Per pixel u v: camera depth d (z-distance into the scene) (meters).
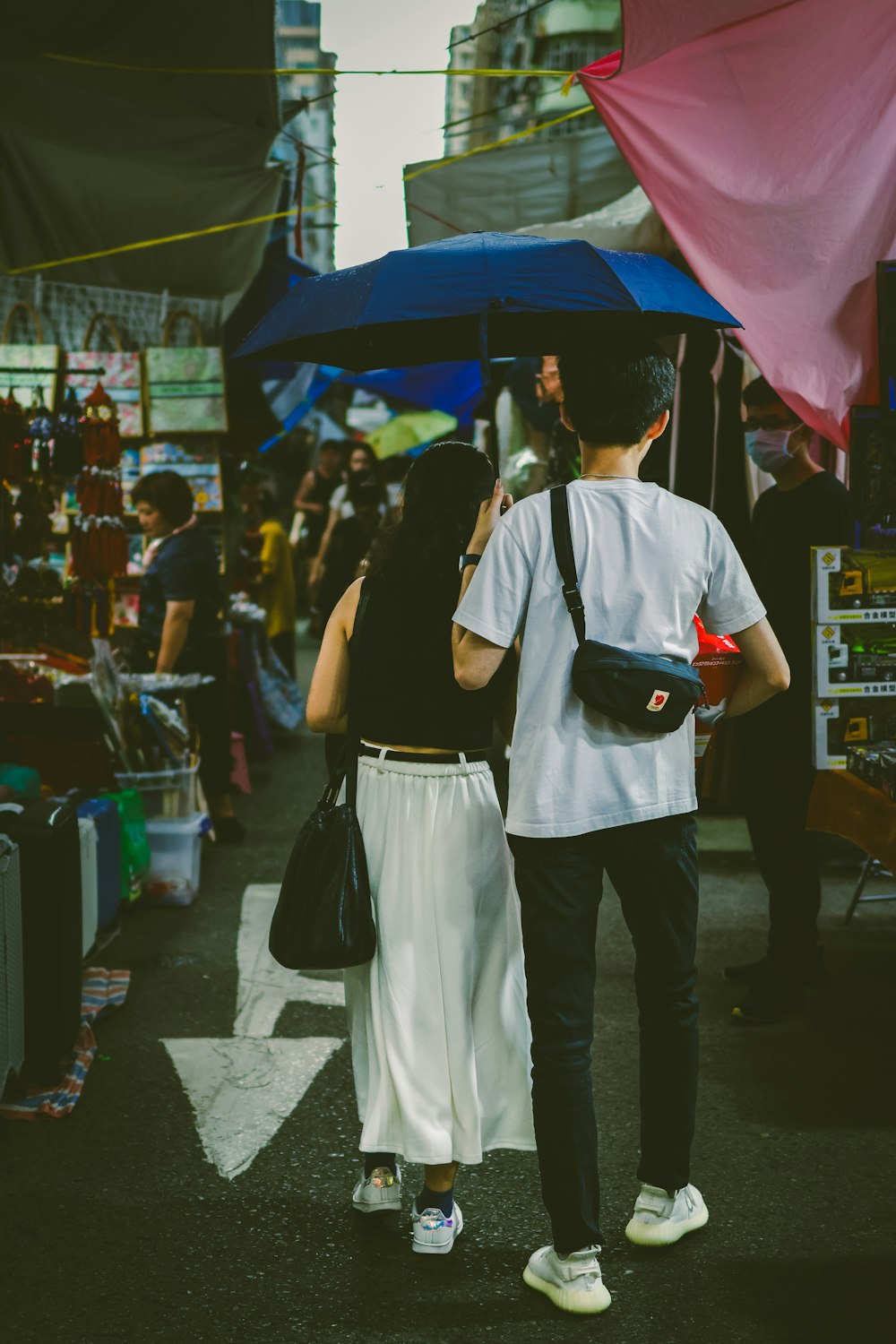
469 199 6.66
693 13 3.64
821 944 4.80
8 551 6.03
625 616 2.47
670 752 2.53
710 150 3.82
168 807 5.44
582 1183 2.54
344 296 2.77
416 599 2.67
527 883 2.52
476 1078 2.73
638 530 2.48
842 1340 2.51
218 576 6.37
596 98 3.77
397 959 2.67
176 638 6.08
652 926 2.59
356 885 2.63
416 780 2.67
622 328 3.05
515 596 2.48
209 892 5.65
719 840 6.42
